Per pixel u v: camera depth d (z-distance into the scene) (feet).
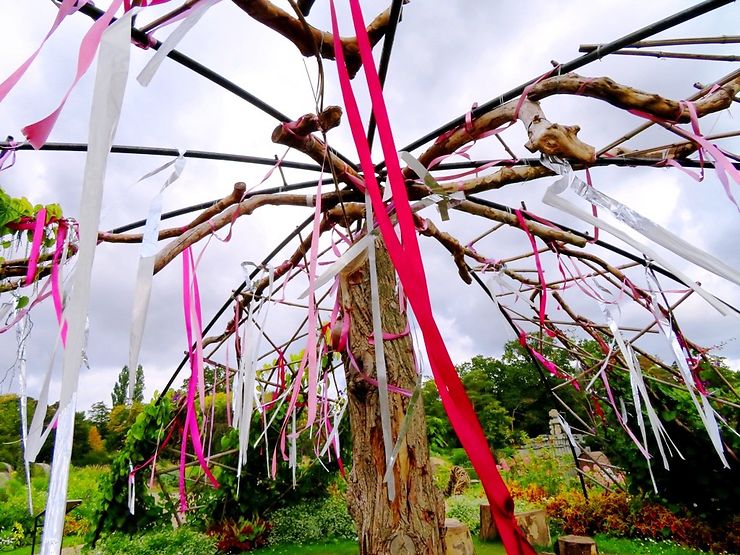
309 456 16.92
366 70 1.29
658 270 4.86
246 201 3.32
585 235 5.21
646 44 3.01
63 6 1.38
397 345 3.97
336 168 3.09
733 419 12.00
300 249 5.09
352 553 13.28
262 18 2.31
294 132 2.67
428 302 1.11
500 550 12.87
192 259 3.08
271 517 15.48
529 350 7.91
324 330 5.47
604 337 8.45
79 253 1.01
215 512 15.34
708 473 12.60
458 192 2.92
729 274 1.67
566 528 15.78
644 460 13.51
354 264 3.27
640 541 13.75
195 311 2.99
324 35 2.50
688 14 2.30
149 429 13.97
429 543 3.42
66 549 16.15
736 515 12.62
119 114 1.10
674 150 3.04
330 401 6.56
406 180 3.86
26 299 3.51
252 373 3.28
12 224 3.50
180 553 12.71
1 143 3.18
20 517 19.13
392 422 3.70
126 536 13.30
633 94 2.26
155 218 1.85
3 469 21.07
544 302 3.99
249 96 3.03
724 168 2.11
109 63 1.11
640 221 1.92
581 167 2.98
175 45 1.32
